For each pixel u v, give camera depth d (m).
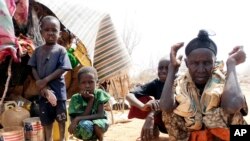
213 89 1.39
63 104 2.03
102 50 3.23
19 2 2.43
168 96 1.43
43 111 2.03
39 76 2.02
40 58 2.04
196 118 1.41
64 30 2.76
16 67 2.53
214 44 1.46
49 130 2.07
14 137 2.03
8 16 2.14
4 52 2.12
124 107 3.74
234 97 1.33
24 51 2.32
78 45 2.78
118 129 2.79
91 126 1.88
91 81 1.94
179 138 1.50
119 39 3.32
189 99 1.41
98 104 1.95
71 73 2.96
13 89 2.62
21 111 2.24
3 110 2.30
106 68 3.26
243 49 1.45
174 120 1.48
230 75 1.38
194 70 1.42
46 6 2.71
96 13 3.07
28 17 2.60
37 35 2.61
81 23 2.89
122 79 3.38
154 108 1.69
